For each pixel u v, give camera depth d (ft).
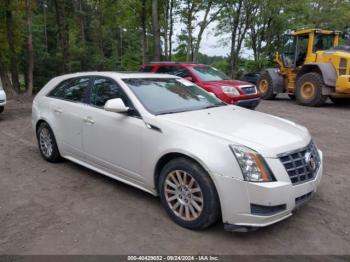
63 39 78.02
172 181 12.38
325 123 31.63
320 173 12.69
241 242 11.21
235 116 13.94
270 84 51.34
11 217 12.95
